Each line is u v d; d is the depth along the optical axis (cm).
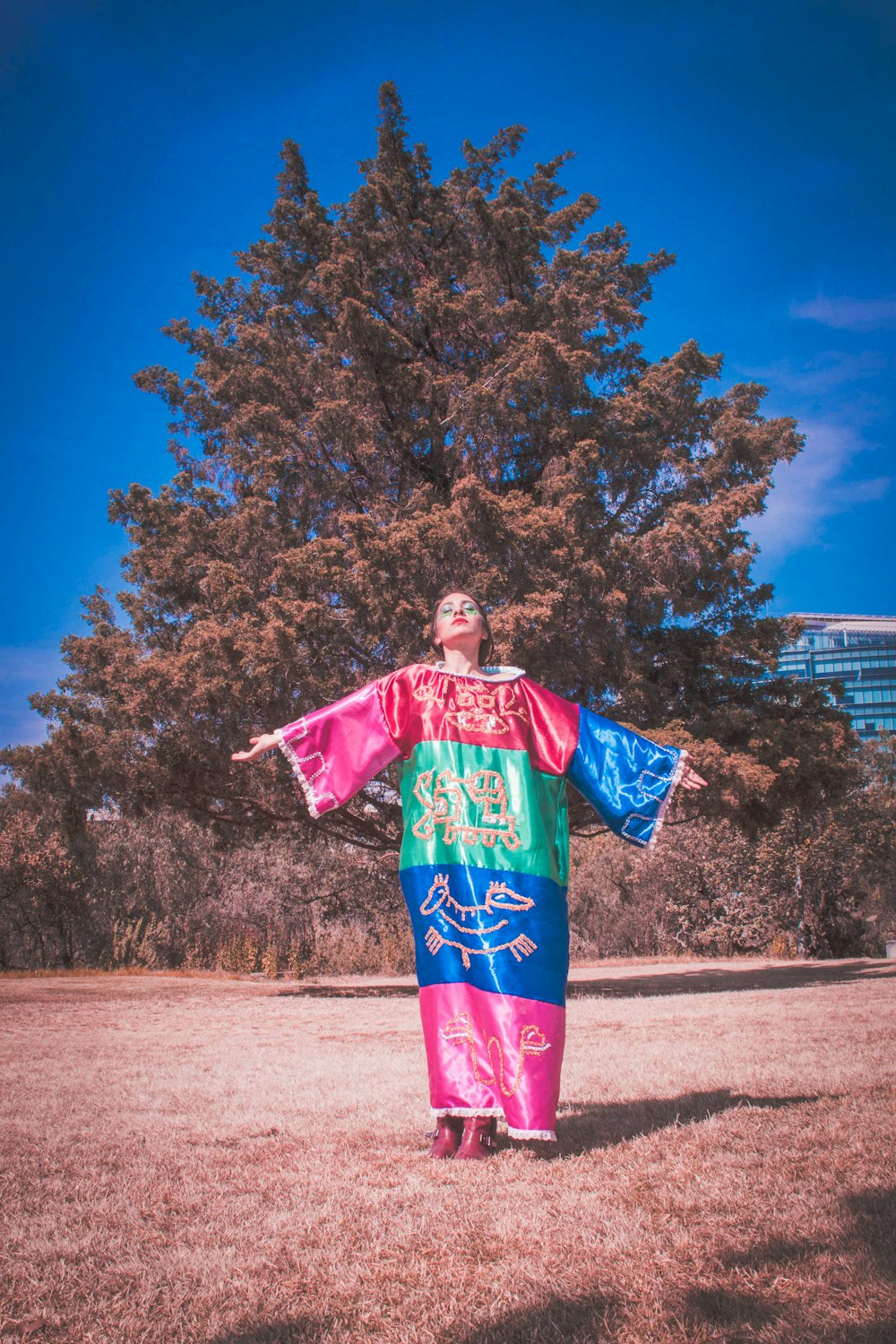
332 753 461
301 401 1956
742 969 2242
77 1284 245
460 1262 255
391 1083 557
